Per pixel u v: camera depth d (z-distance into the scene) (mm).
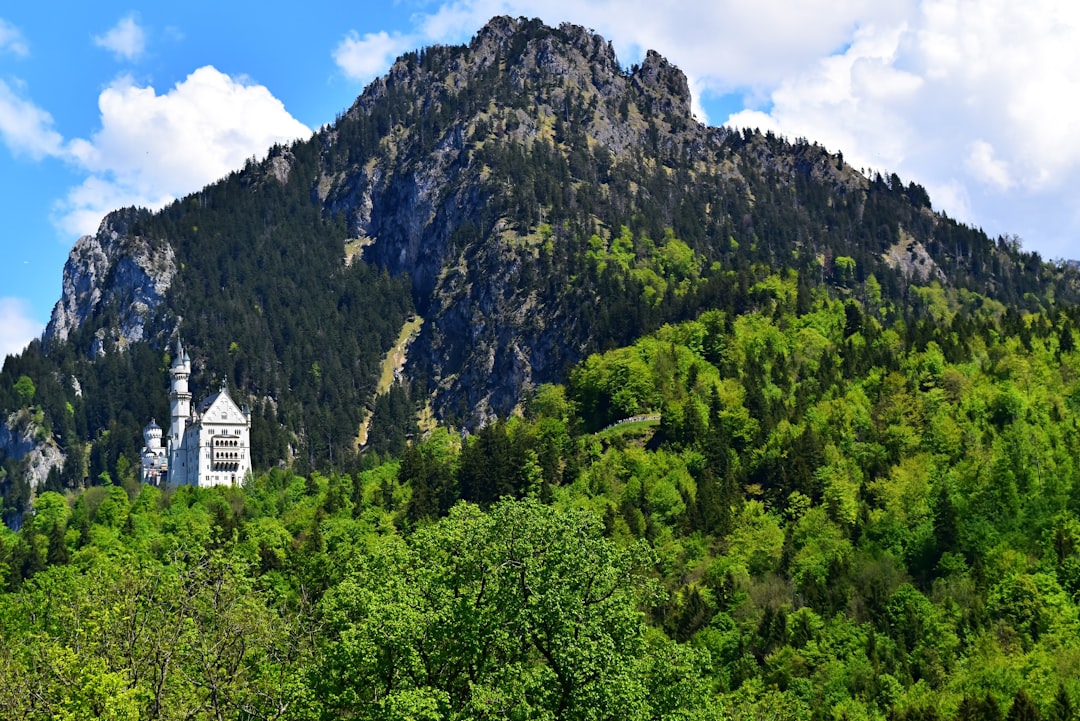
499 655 74812
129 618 83125
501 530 74250
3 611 120875
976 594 155250
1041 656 132125
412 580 77875
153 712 75562
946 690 132750
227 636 83938
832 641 149875
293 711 73750
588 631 69938
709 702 80625
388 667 71188
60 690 76500
